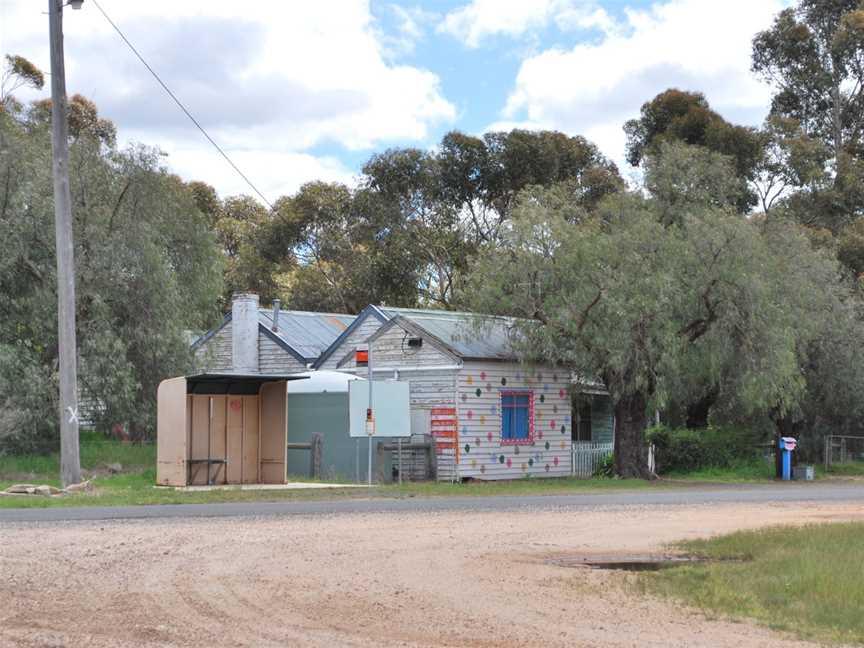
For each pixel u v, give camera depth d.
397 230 58.34
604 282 27.77
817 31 65.50
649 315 27.44
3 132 28.03
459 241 58.78
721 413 37.97
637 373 28.05
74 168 27.86
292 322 38.25
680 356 28.58
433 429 30.00
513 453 31.17
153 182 29.27
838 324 35.28
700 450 34.47
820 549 13.28
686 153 33.25
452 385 29.80
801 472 33.62
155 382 28.44
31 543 12.95
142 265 28.16
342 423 28.77
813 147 55.59
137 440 28.59
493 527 15.98
